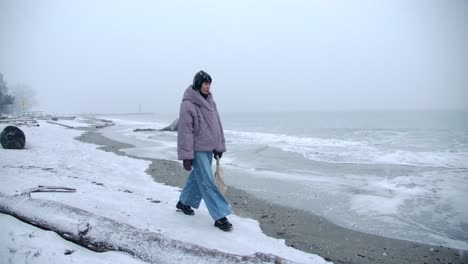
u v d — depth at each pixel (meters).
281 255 3.28
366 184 7.35
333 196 6.35
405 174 8.41
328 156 11.54
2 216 3.45
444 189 6.88
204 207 4.58
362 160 10.61
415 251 4.00
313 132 24.61
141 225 3.50
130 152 12.12
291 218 5.09
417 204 5.87
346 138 18.67
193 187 3.96
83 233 3.00
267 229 4.56
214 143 3.68
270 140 17.61
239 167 9.48
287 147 14.23
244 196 6.31
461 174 8.32
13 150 9.32
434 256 3.88
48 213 3.33
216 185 3.76
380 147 13.99
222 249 3.11
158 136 20.73
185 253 2.73
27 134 14.92
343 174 8.45
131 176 7.17
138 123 45.81
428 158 10.81
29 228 3.20
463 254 3.93
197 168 3.70
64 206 3.43
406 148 13.49
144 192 5.55
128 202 4.36
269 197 6.25
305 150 13.18
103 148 12.98
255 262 2.61
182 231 3.48
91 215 3.27
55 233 3.12
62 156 9.10
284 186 7.14
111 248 2.91
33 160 7.90
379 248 4.07
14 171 5.79
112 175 7.09
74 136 18.23
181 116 3.56
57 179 5.43
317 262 3.35
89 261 2.67
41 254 2.72
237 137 19.83
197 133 3.63
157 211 4.09
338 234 4.49
